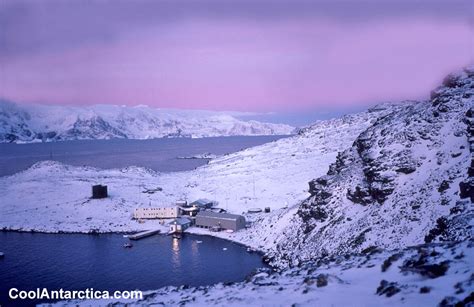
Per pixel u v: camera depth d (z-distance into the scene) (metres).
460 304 18.48
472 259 24.78
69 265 89.00
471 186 57.91
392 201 75.12
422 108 102.50
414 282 23.92
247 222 120.62
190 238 112.00
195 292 36.19
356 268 30.62
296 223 98.00
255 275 38.88
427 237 53.53
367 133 106.00
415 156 82.50
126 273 83.19
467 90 94.19
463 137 79.50
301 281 30.42
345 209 85.00
